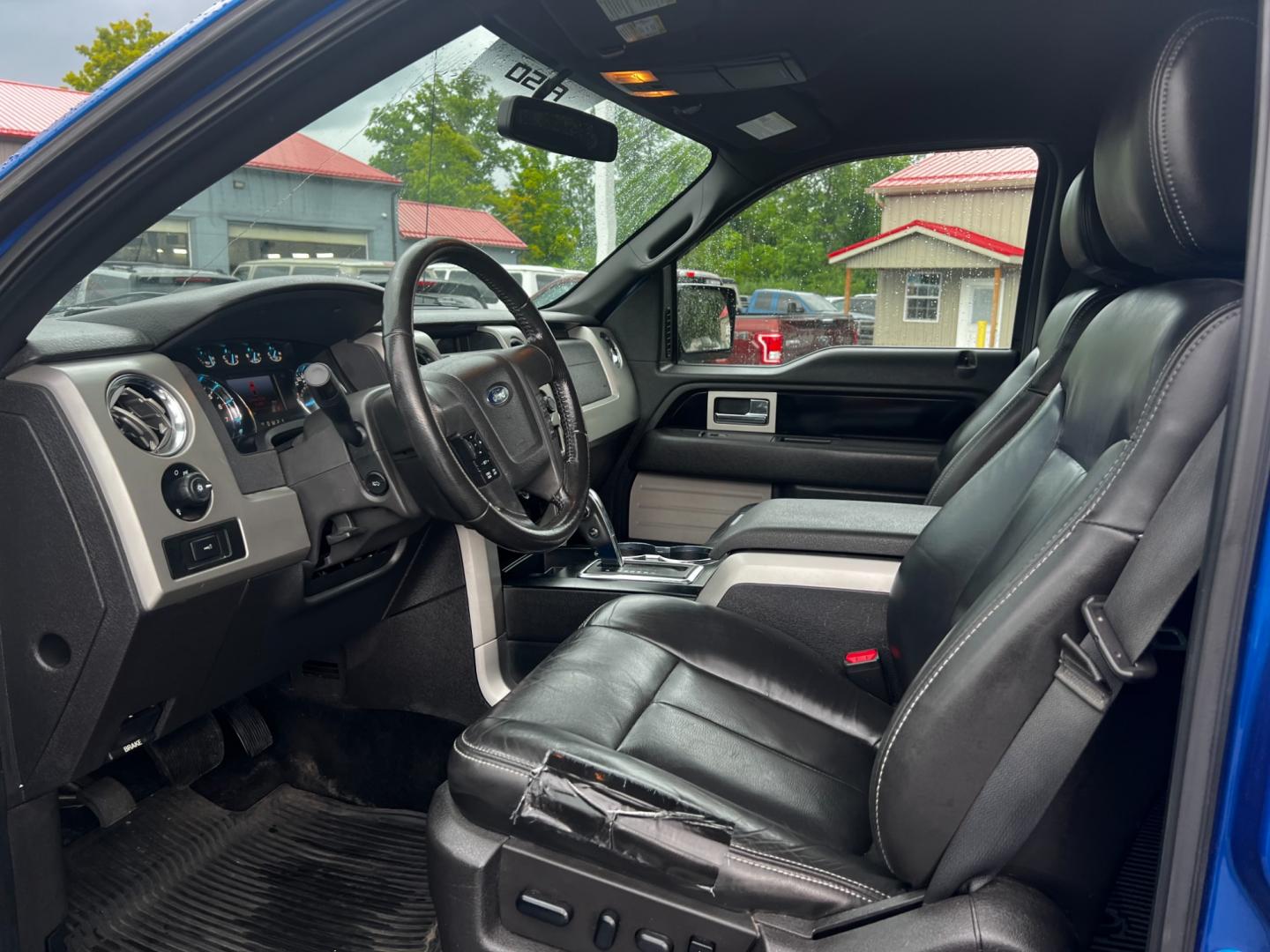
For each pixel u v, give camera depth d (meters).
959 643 0.89
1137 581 0.81
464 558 1.85
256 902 1.67
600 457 2.78
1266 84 0.59
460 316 2.34
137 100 0.88
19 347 1.10
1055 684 0.84
